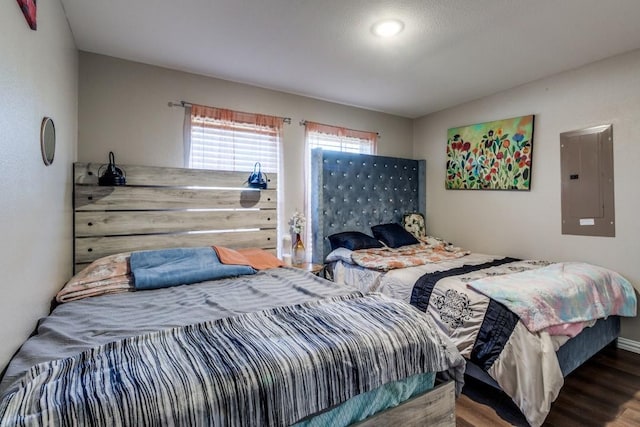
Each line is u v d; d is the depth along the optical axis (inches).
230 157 121.0
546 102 121.4
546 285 80.1
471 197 148.6
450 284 88.1
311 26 85.5
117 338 48.9
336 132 147.1
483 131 142.0
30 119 51.2
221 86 119.7
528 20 83.0
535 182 125.7
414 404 53.2
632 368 94.0
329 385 43.2
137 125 105.1
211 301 66.3
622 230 104.0
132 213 97.5
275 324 52.1
